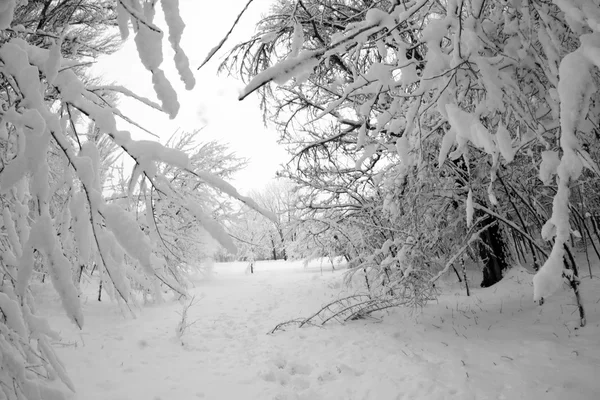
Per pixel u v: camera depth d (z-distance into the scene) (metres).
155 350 5.61
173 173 9.29
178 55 1.37
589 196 4.98
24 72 1.55
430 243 6.44
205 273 14.97
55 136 1.47
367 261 7.43
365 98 5.80
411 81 3.04
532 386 3.55
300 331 6.54
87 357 5.07
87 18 5.47
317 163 8.81
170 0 1.36
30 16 3.63
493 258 7.57
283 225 10.37
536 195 5.77
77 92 1.59
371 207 8.04
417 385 3.96
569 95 1.71
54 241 1.36
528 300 6.00
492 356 4.34
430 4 3.29
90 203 1.40
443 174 5.96
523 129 3.07
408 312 6.79
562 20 2.66
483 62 2.57
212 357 5.39
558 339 4.40
